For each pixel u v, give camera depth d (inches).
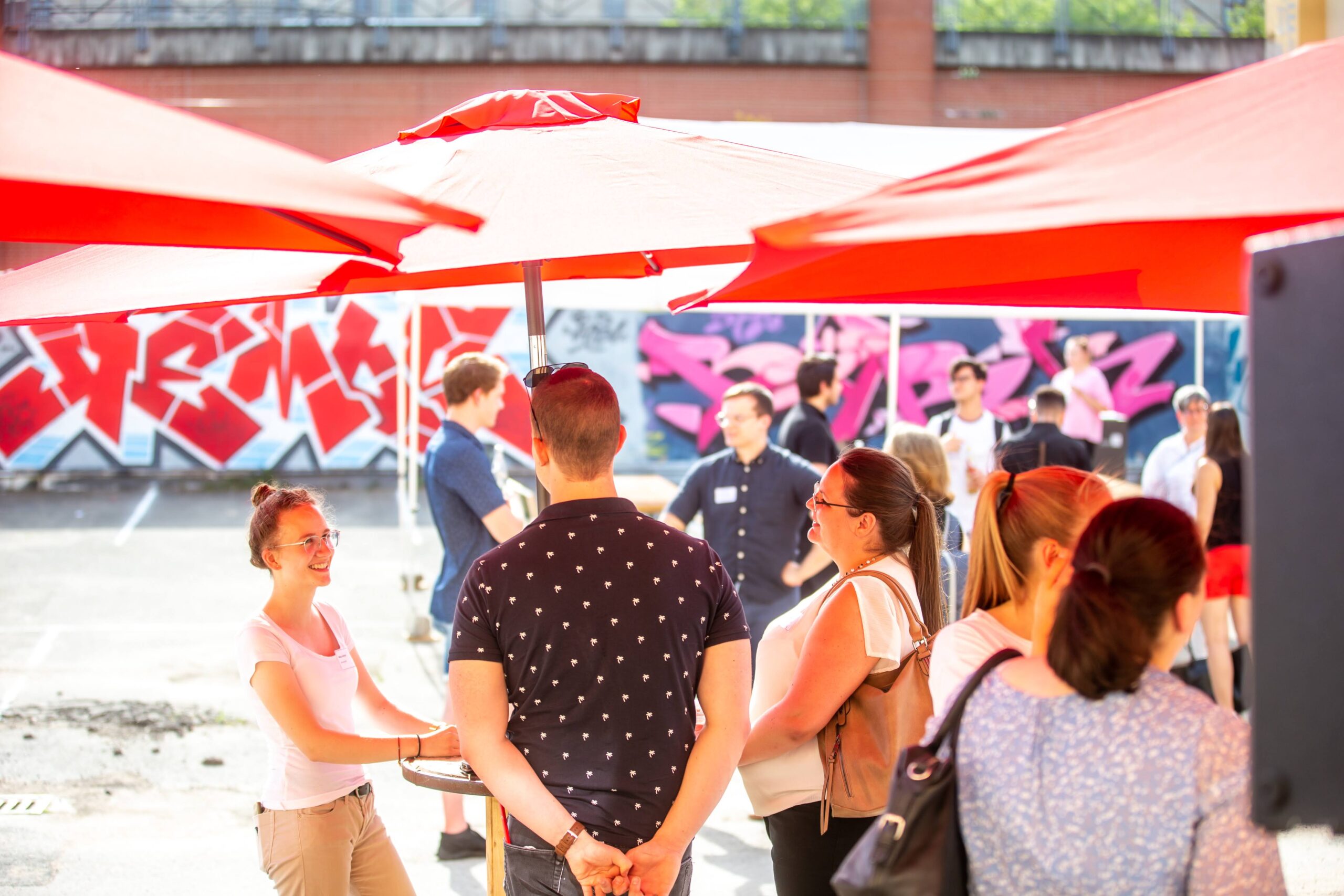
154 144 64.8
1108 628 66.7
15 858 180.1
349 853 117.7
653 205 90.4
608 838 88.4
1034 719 69.5
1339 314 50.2
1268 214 56.7
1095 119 73.9
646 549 93.0
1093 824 66.1
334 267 100.9
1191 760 64.8
